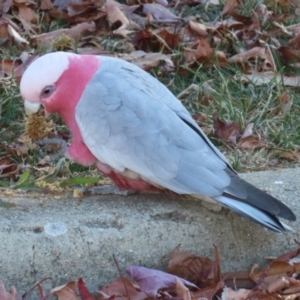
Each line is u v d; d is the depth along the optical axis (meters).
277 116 7.62
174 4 10.04
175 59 8.55
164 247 5.45
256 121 7.52
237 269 5.63
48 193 5.89
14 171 6.63
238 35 9.14
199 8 9.95
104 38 9.09
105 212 5.50
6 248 5.17
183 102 7.93
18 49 8.67
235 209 5.17
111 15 9.34
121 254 5.36
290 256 5.55
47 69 5.29
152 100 5.38
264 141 7.25
